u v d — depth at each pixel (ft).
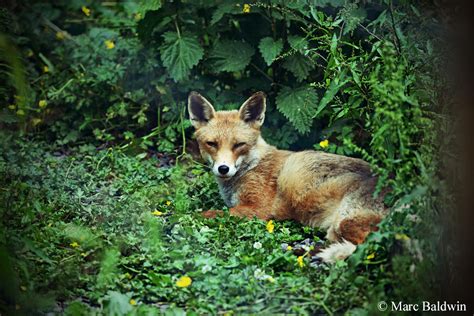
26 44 49.08
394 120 23.39
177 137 43.91
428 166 24.35
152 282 25.23
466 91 21.81
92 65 47.03
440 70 26.99
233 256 26.99
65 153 43.06
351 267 23.94
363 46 37.40
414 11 31.09
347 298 23.04
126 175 37.76
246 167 34.40
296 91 39.09
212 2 41.52
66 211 31.50
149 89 45.19
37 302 23.00
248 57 40.52
